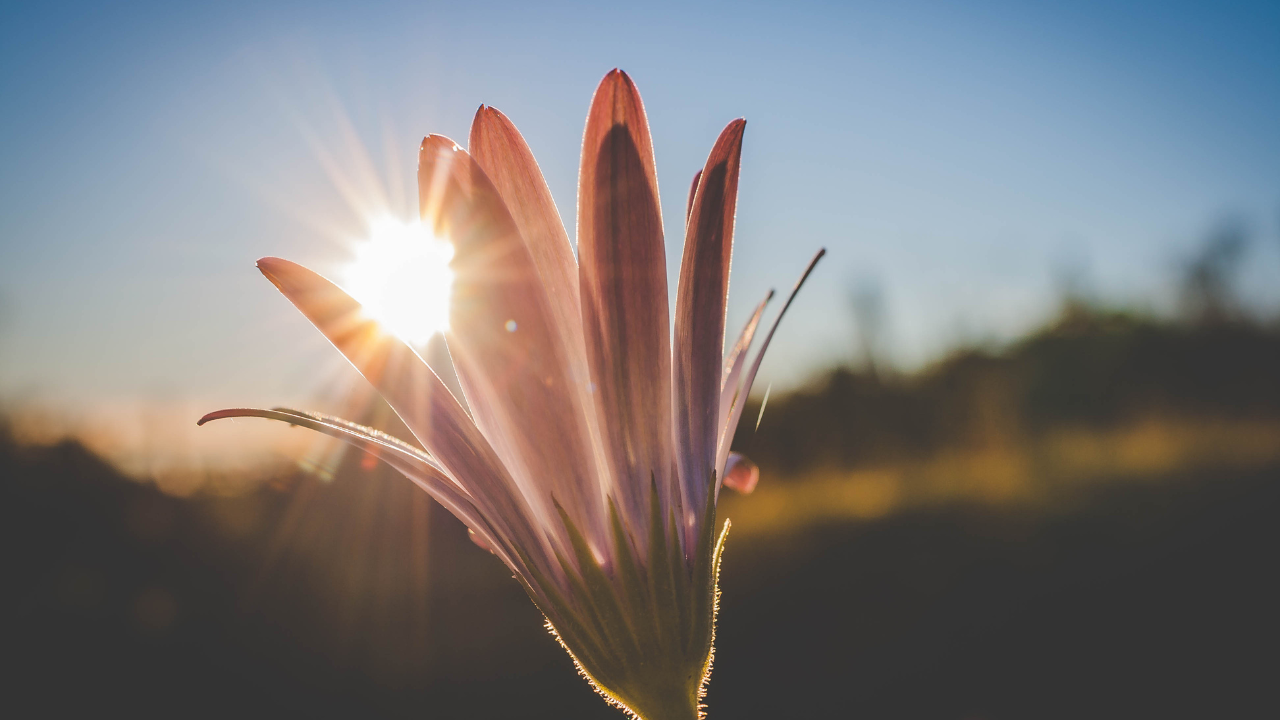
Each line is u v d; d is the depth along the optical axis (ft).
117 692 25.57
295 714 24.71
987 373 62.18
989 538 38.34
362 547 33.04
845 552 37.70
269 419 3.36
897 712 23.25
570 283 3.20
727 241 3.10
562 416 2.95
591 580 2.98
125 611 29.91
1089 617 28.27
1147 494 42.55
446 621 29.96
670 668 2.98
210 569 32.19
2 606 29.25
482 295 2.90
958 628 27.96
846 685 24.73
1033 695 23.16
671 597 2.99
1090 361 63.21
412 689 26.02
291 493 34.27
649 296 2.90
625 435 2.96
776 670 26.48
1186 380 60.90
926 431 58.70
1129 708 21.85
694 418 3.09
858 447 57.57
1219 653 24.36
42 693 25.41
